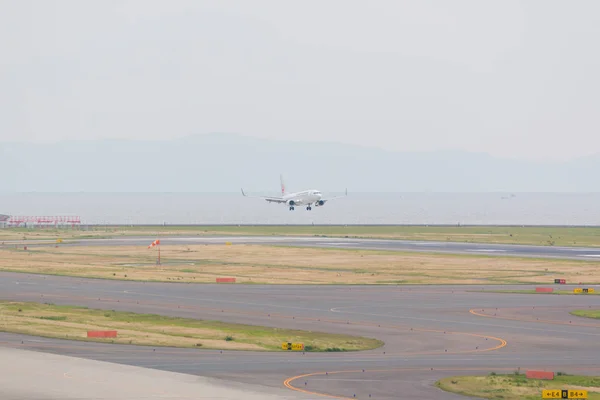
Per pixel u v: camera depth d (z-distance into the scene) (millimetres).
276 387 185250
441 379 199500
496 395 184375
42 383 183375
